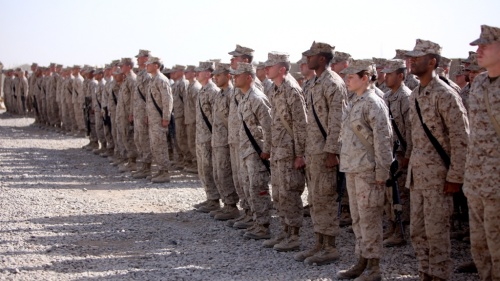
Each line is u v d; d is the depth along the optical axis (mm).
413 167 5594
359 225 6035
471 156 4910
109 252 7504
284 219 7438
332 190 6691
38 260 7047
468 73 8094
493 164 4758
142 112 13070
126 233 8523
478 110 4855
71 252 7449
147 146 13250
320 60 6586
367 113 5766
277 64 7008
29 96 30219
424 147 5516
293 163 7184
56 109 23500
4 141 20172
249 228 8281
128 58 13906
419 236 5676
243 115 7836
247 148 7879
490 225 4848
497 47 4664
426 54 5414
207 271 6648
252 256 7266
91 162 15812
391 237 7625
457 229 7996
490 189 4770
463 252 7160
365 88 5910
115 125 15203
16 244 7777
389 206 7605
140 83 12953
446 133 5438
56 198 11055
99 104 16891
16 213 9734
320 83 6559
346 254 7203
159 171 12789
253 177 7883
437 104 5371
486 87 4789
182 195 11414
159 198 11148
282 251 7418
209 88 9703
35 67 27766
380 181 5676
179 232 8602
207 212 9906
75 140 20703
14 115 30844
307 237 8102
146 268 6773
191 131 13641
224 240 8109
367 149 5812
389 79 7574
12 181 12891
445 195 5492
